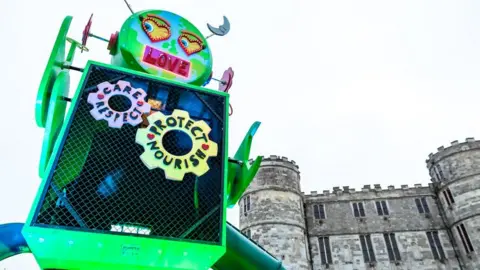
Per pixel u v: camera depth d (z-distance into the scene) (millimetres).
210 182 4480
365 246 34688
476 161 35812
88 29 5449
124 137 4469
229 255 5520
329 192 38625
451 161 36969
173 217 4168
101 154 4273
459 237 33812
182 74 5656
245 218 35250
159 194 4293
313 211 37438
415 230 35000
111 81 4727
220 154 4688
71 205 3811
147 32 5711
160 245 3656
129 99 4566
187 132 4570
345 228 35750
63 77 4527
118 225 3914
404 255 33688
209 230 4082
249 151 5195
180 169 4270
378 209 36750
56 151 3885
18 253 4758
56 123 4574
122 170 4281
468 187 34812
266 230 33344
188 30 6062
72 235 3412
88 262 3777
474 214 33344
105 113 4344
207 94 5102
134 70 5055
